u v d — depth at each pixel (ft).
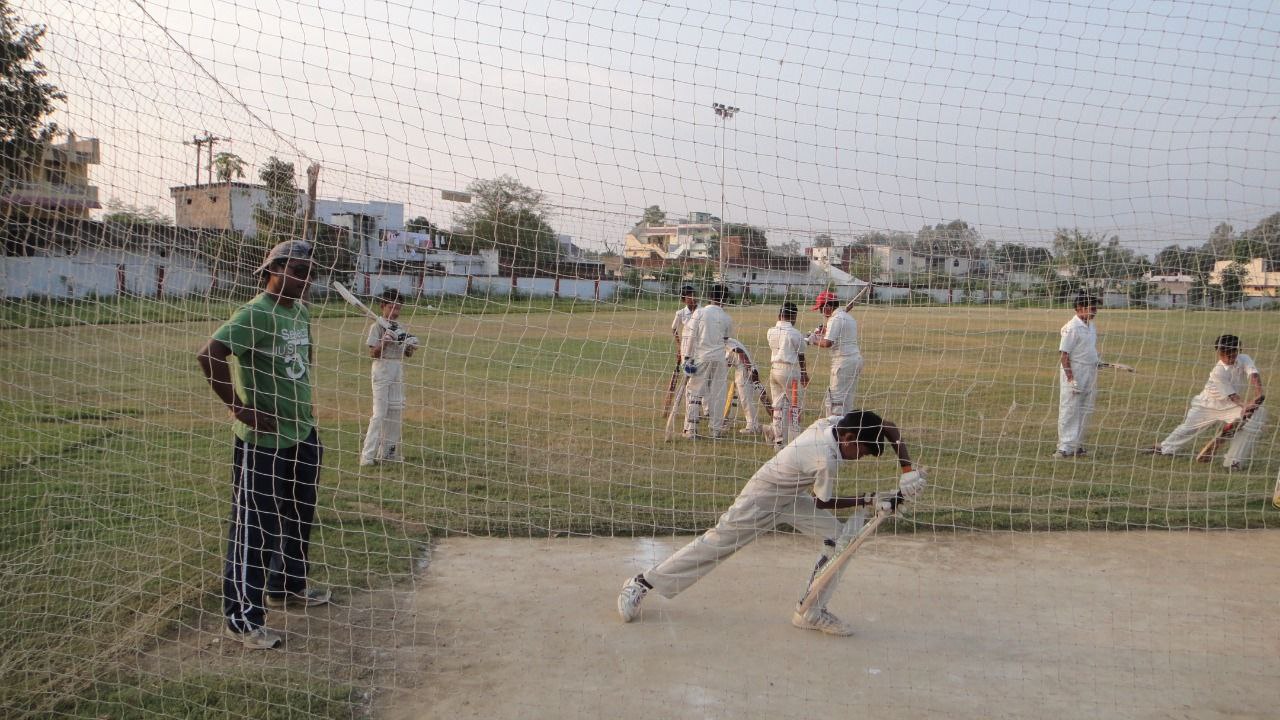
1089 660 14.14
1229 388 27.94
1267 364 35.29
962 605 16.43
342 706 12.32
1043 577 17.90
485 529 20.42
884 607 16.33
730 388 33.81
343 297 22.94
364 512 21.33
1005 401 39.52
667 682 13.26
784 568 18.43
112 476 23.50
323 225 16.62
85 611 15.10
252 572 14.35
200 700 12.42
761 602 16.55
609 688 13.05
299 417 15.05
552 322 36.68
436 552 19.03
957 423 34.99
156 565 17.24
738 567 18.45
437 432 31.71
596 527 20.67
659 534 20.38
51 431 27.04
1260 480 26.02
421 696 12.78
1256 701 12.85
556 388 42.70
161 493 22.27
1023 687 13.23
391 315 26.11
